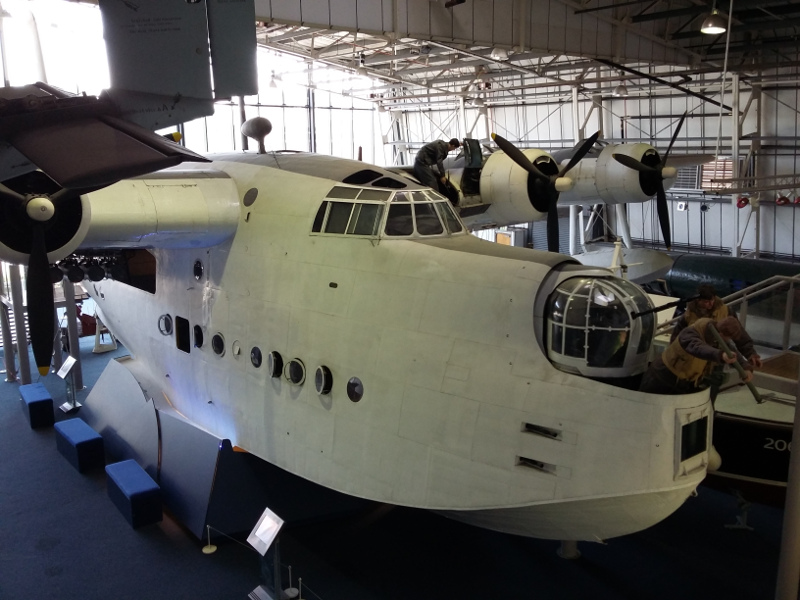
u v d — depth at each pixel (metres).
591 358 6.42
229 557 9.09
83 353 18.16
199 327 9.79
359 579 8.54
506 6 19.03
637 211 30.62
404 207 7.90
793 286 9.95
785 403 10.66
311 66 27.98
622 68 21.47
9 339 16.16
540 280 6.71
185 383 10.38
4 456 12.12
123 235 8.31
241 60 6.98
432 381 7.03
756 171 26.12
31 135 5.84
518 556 9.10
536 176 12.41
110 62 6.27
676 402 6.18
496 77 26.25
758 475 10.27
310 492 9.68
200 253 9.73
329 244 8.14
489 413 6.70
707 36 23.02
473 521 7.64
